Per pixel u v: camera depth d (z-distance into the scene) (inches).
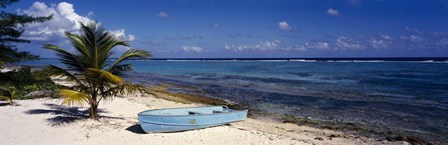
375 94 1048.2
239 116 545.6
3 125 453.4
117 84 503.8
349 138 513.7
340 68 2982.3
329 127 596.1
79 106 634.8
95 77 482.3
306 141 458.6
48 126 457.4
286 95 1033.5
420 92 1093.8
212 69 3053.6
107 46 486.3
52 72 483.5
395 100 917.2
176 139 429.1
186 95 1003.3
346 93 1073.5
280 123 623.2
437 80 1551.4
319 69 2817.4
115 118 542.9
